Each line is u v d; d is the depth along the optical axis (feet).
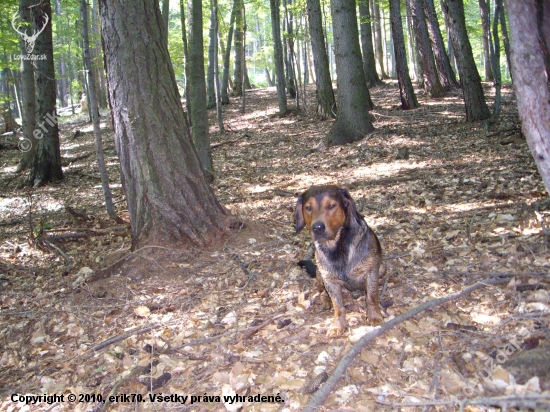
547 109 4.05
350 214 5.37
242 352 5.46
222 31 34.81
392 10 22.35
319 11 22.35
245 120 26.22
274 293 6.81
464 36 17.11
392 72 50.31
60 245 10.56
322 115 23.22
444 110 21.18
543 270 6.01
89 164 19.98
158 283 7.35
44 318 6.93
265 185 13.73
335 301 5.64
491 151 13.16
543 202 8.15
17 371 5.90
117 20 7.82
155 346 5.82
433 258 7.11
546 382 4.09
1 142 26.12
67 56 41.60
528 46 3.99
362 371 4.81
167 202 8.17
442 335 5.17
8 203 15.23
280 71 25.50
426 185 11.02
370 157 15.06
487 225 7.91
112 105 8.20
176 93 8.49
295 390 4.73
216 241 8.37
